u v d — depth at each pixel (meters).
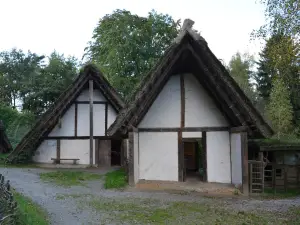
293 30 10.22
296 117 24.97
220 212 8.17
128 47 25.70
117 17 27.34
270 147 13.88
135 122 11.79
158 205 8.78
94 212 7.83
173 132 12.14
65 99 17.80
